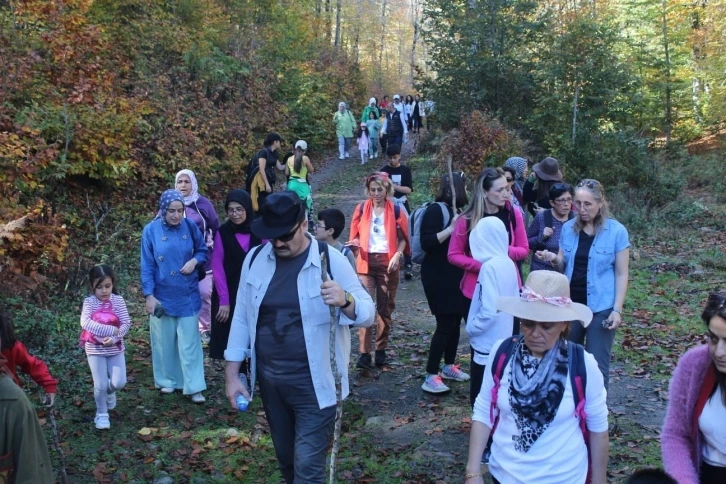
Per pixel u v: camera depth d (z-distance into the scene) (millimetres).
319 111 25938
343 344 4051
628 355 8086
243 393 4027
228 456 5480
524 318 2990
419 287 11133
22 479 3139
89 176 11203
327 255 3963
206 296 8016
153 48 16078
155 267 6289
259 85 19938
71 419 5965
